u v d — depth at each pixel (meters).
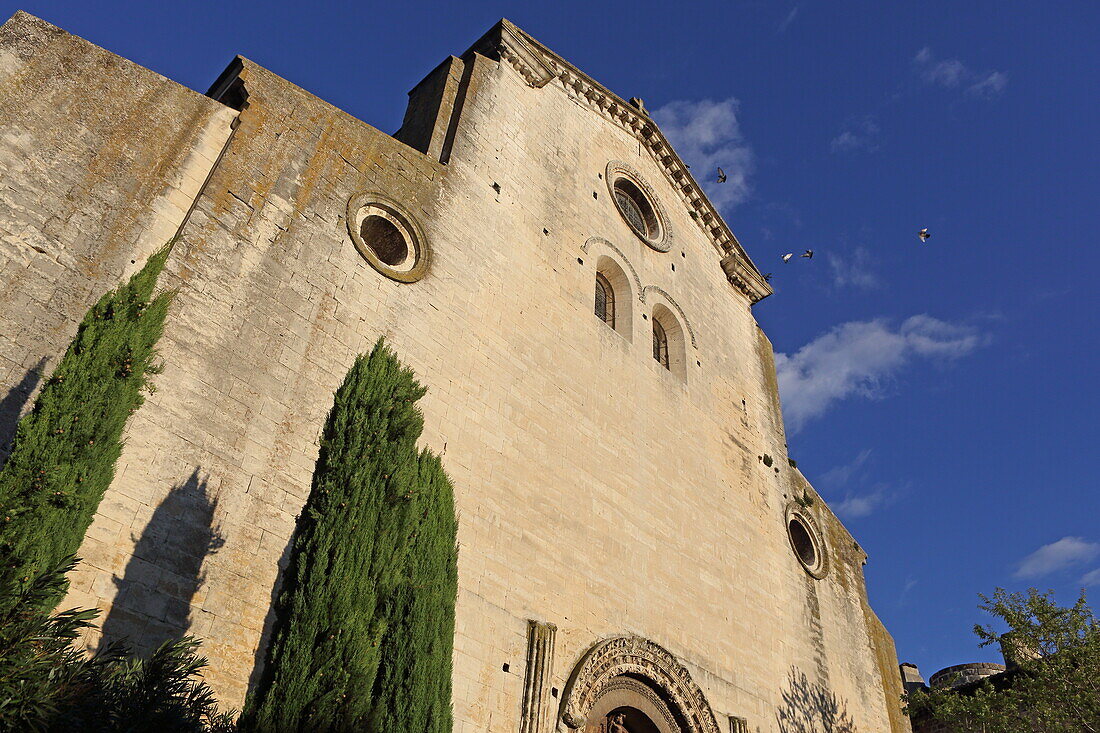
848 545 28.88
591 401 20.52
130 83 14.48
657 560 19.94
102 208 12.96
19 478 9.06
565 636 16.58
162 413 12.29
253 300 14.34
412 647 11.30
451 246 18.89
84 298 12.05
